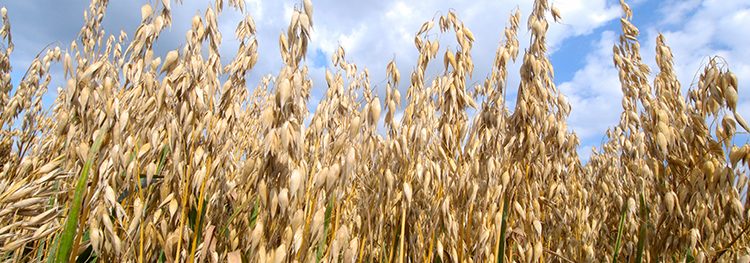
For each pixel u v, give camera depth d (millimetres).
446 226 2445
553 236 3516
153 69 2318
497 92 2770
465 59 2896
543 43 2875
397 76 2746
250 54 2363
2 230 1954
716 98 2652
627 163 3693
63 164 2285
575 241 3348
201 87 2361
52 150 2840
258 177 1759
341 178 1975
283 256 1616
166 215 2281
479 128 2744
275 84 1789
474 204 2707
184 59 2230
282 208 1649
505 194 2652
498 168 2598
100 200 1918
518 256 3049
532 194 2912
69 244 1795
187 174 1978
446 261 2588
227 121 2311
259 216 1782
